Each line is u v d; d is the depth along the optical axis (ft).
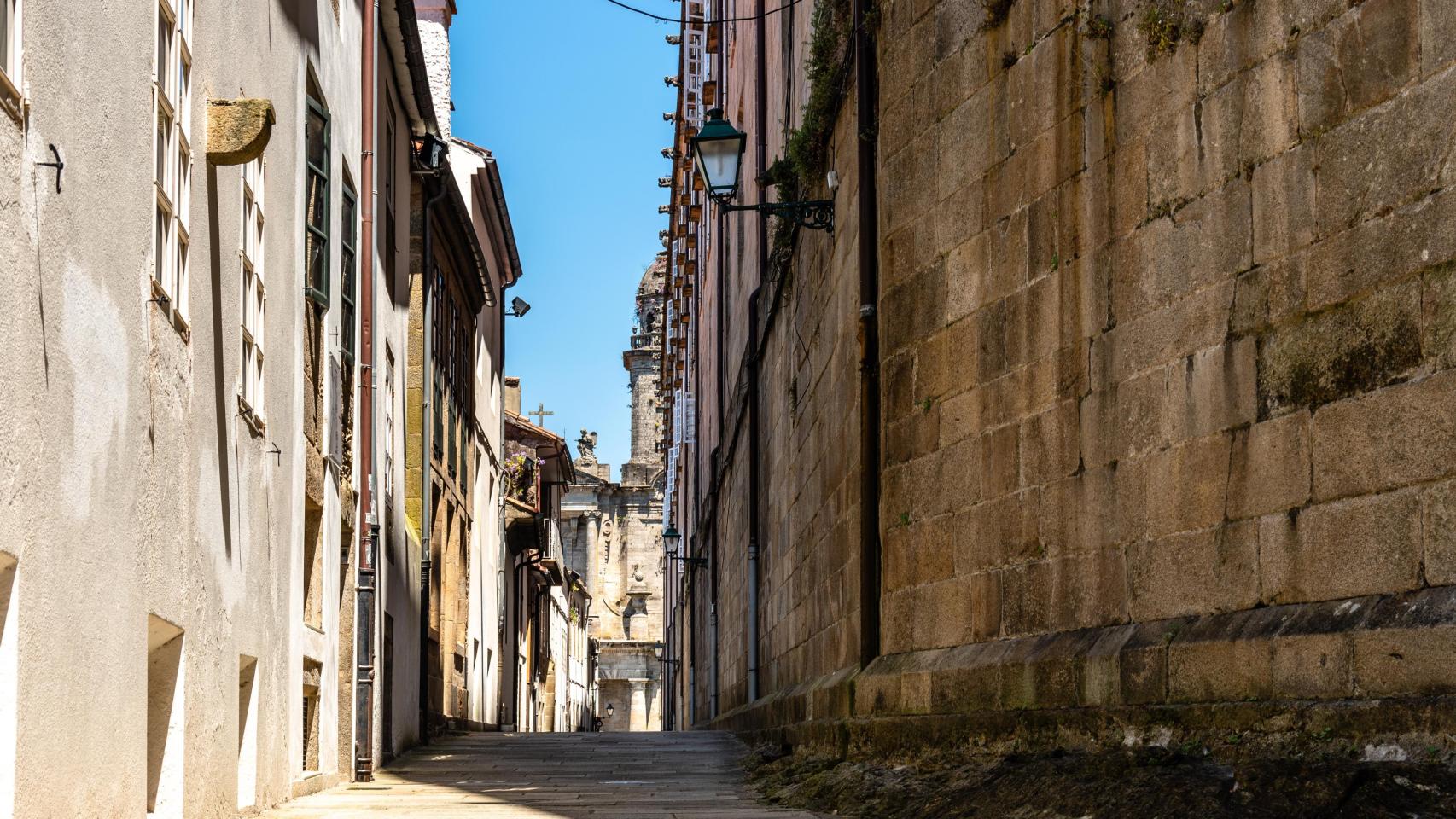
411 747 63.57
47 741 18.53
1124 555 27.91
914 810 29.89
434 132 68.49
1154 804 22.56
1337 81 22.76
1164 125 27.09
